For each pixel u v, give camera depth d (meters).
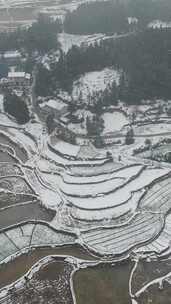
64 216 122.00
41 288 101.56
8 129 157.12
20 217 122.50
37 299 99.06
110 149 145.12
